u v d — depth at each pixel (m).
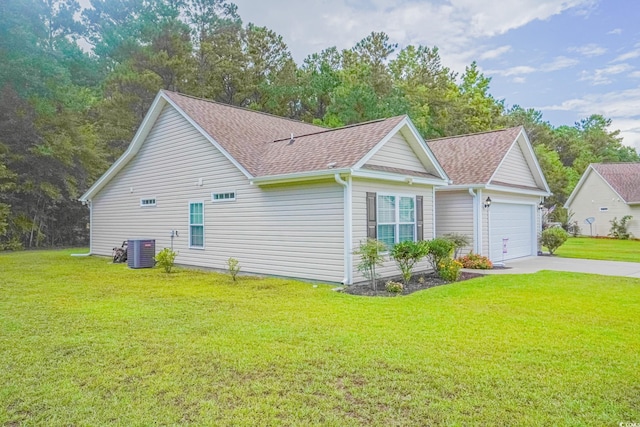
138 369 4.36
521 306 7.20
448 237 12.84
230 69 31.80
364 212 10.05
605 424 3.21
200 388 3.90
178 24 29.61
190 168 13.62
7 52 20.19
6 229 21.28
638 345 5.01
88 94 27.22
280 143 13.23
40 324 6.16
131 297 8.29
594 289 8.84
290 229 10.81
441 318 6.39
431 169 12.22
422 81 37.31
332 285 9.72
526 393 3.73
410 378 4.07
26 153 21.95
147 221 15.35
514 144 15.78
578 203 34.72
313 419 3.32
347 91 28.52
